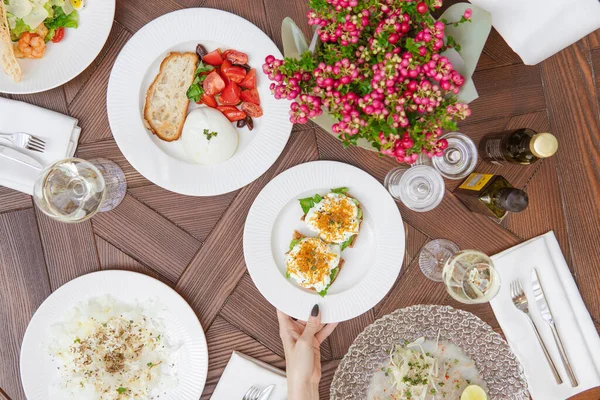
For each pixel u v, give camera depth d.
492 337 1.10
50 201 0.99
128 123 1.04
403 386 1.07
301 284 1.06
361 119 0.84
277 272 1.08
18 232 1.09
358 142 0.98
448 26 0.94
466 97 0.94
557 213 1.13
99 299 1.07
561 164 1.12
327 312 1.08
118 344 1.07
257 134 1.06
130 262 1.11
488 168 1.12
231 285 1.11
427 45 0.82
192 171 1.06
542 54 0.99
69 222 1.06
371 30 0.86
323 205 1.06
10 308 1.09
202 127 1.02
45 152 1.05
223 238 1.11
